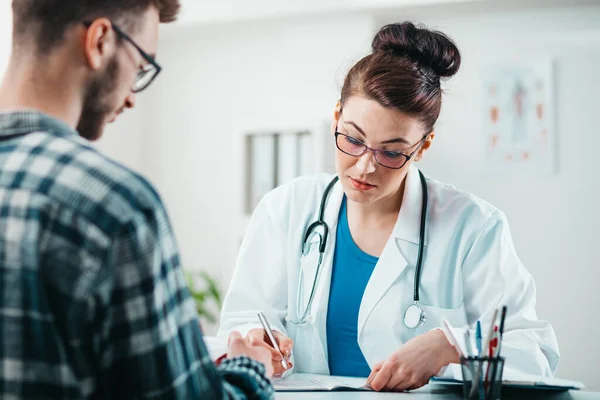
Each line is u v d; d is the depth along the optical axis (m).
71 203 0.73
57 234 0.73
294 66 3.76
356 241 1.60
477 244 1.53
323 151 3.51
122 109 0.94
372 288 1.53
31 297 0.72
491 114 3.44
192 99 3.98
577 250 3.32
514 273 1.50
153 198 0.77
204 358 0.82
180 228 3.98
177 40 4.02
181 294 0.81
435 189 1.63
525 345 1.35
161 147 4.04
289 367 1.41
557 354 1.41
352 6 3.45
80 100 0.86
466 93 3.47
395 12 3.54
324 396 1.19
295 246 1.63
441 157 3.49
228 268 3.86
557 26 3.38
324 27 3.70
